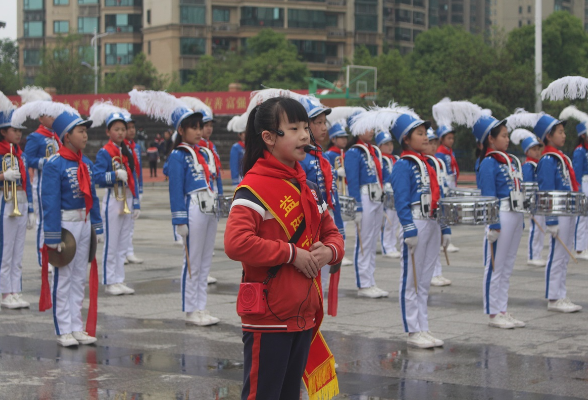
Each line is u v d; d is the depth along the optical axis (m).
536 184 11.06
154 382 6.36
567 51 59.16
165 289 10.70
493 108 33.81
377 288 10.34
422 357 7.13
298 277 4.07
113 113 10.77
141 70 66.50
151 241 15.70
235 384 6.30
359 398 5.93
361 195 10.32
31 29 84.62
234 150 14.02
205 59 68.31
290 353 4.14
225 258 13.56
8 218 9.44
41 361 7.04
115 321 8.74
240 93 40.78
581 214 8.74
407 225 7.29
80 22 81.19
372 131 10.39
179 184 8.43
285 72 66.12
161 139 39.25
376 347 7.52
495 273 8.30
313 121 7.27
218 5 76.12
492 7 137.00
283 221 4.08
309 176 7.34
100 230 7.82
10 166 9.44
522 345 7.58
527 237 16.42
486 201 7.37
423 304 7.53
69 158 7.57
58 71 61.16
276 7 76.69
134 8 78.50
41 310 7.59
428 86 40.78
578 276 11.68
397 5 90.25
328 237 4.35
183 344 7.66
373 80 41.72
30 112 7.64
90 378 6.49
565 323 8.57
